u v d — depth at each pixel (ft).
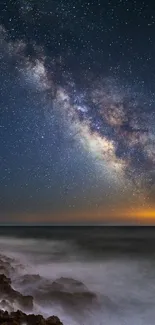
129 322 32.94
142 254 90.58
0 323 21.38
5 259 57.72
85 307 32.96
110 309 35.42
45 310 31.07
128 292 46.91
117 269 65.82
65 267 66.59
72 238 162.81
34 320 22.58
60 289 37.52
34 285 38.52
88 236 183.42
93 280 55.26
